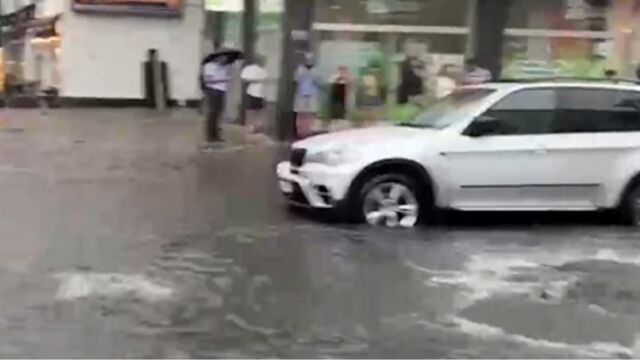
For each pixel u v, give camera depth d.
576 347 6.83
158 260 9.25
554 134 11.63
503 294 8.30
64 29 34.06
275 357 6.42
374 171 11.32
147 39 34.50
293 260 9.42
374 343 6.79
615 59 19.95
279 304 7.77
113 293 7.96
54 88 34.59
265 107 22.09
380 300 7.99
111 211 11.93
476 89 12.20
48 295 7.85
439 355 6.55
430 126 11.81
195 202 12.81
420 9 19.72
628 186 11.80
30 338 6.70
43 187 13.81
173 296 7.93
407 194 11.39
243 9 24.03
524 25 19.88
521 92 11.68
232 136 21.58
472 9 19.72
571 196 11.70
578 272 9.25
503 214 12.64
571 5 19.88
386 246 10.25
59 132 23.06
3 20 42.38
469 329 7.21
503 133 11.53
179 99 34.88
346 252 9.88
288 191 12.00
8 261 9.05
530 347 6.80
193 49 34.72
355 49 19.81
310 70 19.75
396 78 19.86
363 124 19.86
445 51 19.88
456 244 10.52
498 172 11.45
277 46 20.88
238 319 7.32
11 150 18.66
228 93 24.45
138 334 6.86
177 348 6.57
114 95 34.50
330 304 7.82
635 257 10.05
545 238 11.10
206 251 9.73
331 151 11.38
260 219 11.66
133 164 16.80
